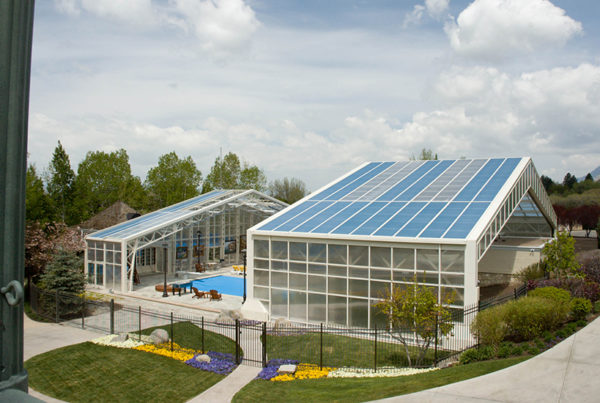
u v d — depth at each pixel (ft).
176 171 282.56
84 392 58.95
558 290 74.54
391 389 50.06
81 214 208.03
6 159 11.21
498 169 113.39
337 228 91.76
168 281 143.33
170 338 81.05
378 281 84.43
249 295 99.09
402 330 80.43
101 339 80.07
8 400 10.24
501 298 81.41
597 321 55.72
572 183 468.75
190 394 58.03
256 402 54.29
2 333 11.28
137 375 64.49
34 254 125.59
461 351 68.85
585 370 42.22
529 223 162.50
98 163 282.36
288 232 93.56
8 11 10.98
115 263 126.93
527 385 40.60
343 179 130.82
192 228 164.76
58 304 95.04
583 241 246.27
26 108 11.81
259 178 312.50
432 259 79.82
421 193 106.22
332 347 76.13
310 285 91.61
